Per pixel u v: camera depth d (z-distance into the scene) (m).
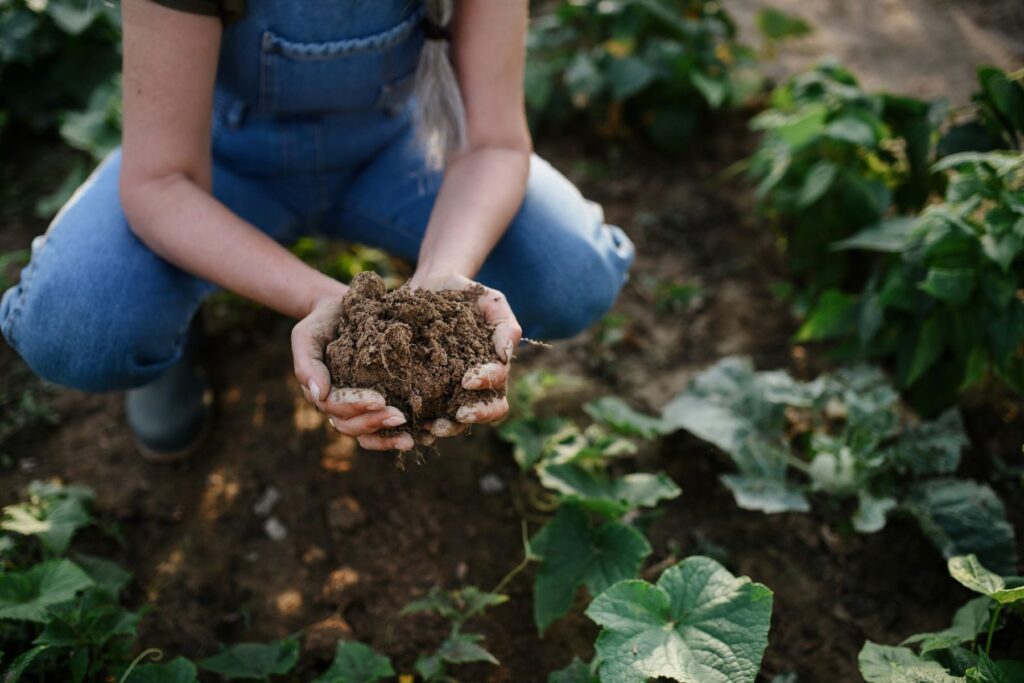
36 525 1.75
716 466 2.14
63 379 1.71
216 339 2.39
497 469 2.13
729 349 2.46
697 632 1.45
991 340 2.00
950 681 1.40
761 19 3.19
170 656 1.80
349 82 1.60
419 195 1.83
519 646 1.81
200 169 1.53
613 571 1.74
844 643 1.80
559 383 2.23
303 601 1.89
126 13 1.36
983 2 3.60
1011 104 2.20
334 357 1.29
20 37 2.85
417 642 1.82
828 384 2.14
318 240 2.52
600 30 3.26
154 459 2.11
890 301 2.12
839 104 2.45
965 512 1.88
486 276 1.80
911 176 2.43
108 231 1.61
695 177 3.01
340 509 2.02
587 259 1.81
